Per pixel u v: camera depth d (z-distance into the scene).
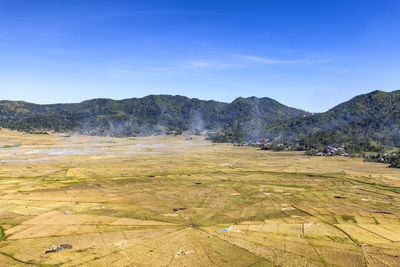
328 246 100.62
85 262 89.00
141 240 106.44
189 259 91.44
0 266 85.62
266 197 172.75
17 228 115.94
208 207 151.00
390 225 122.44
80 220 126.75
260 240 106.50
